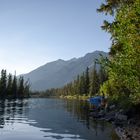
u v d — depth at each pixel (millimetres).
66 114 48812
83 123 34562
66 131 27453
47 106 76812
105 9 23234
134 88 14812
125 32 13805
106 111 44875
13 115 46031
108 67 15484
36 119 39781
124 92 31188
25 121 36875
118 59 15359
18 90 174000
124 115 33969
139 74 14062
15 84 161875
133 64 13930
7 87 155375
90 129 28812
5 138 23031
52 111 56438
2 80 146750
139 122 28969
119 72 14680
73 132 26781
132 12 13469
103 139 22500
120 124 30969
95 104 72938
